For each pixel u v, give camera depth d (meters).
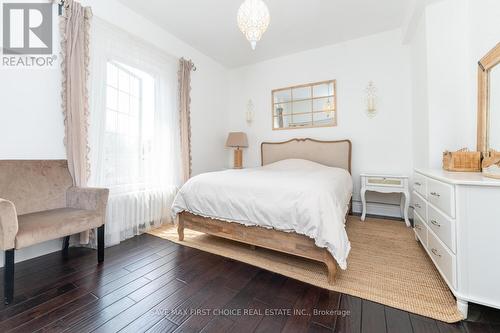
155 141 2.81
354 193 3.38
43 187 1.84
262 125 4.13
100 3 2.30
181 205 2.27
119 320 1.21
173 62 3.10
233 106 4.43
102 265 1.83
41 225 1.49
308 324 1.17
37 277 1.64
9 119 1.77
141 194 2.62
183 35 3.19
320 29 3.04
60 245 2.10
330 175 2.32
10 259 1.33
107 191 1.90
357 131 3.35
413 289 1.46
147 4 2.53
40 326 1.17
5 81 1.76
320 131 3.62
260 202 1.79
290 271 1.71
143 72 2.71
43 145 1.94
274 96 4.01
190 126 3.44
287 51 3.71
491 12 1.81
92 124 2.19
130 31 2.59
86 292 1.46
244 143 4.02
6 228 1.30
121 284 1.55
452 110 2.19
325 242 1.48
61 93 1.98
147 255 2.02
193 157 3.59
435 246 1.54
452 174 1.57
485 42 1.88
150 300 1.38
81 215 1.73
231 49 3.63
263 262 1.86
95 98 2.20
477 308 1.27
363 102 3.29
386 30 3.10
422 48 2.45
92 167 2.18
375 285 1.51
